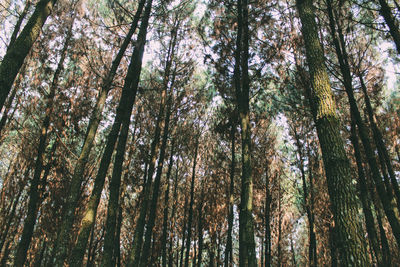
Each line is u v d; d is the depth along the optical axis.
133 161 11.24
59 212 8.09
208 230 12.69
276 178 12.74
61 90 8.09
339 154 3.18
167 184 11.16
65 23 7.95
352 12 7.44
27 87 7.86
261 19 7.98
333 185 3.11
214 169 12.74
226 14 8.66
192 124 12.62
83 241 3.26
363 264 2.69
